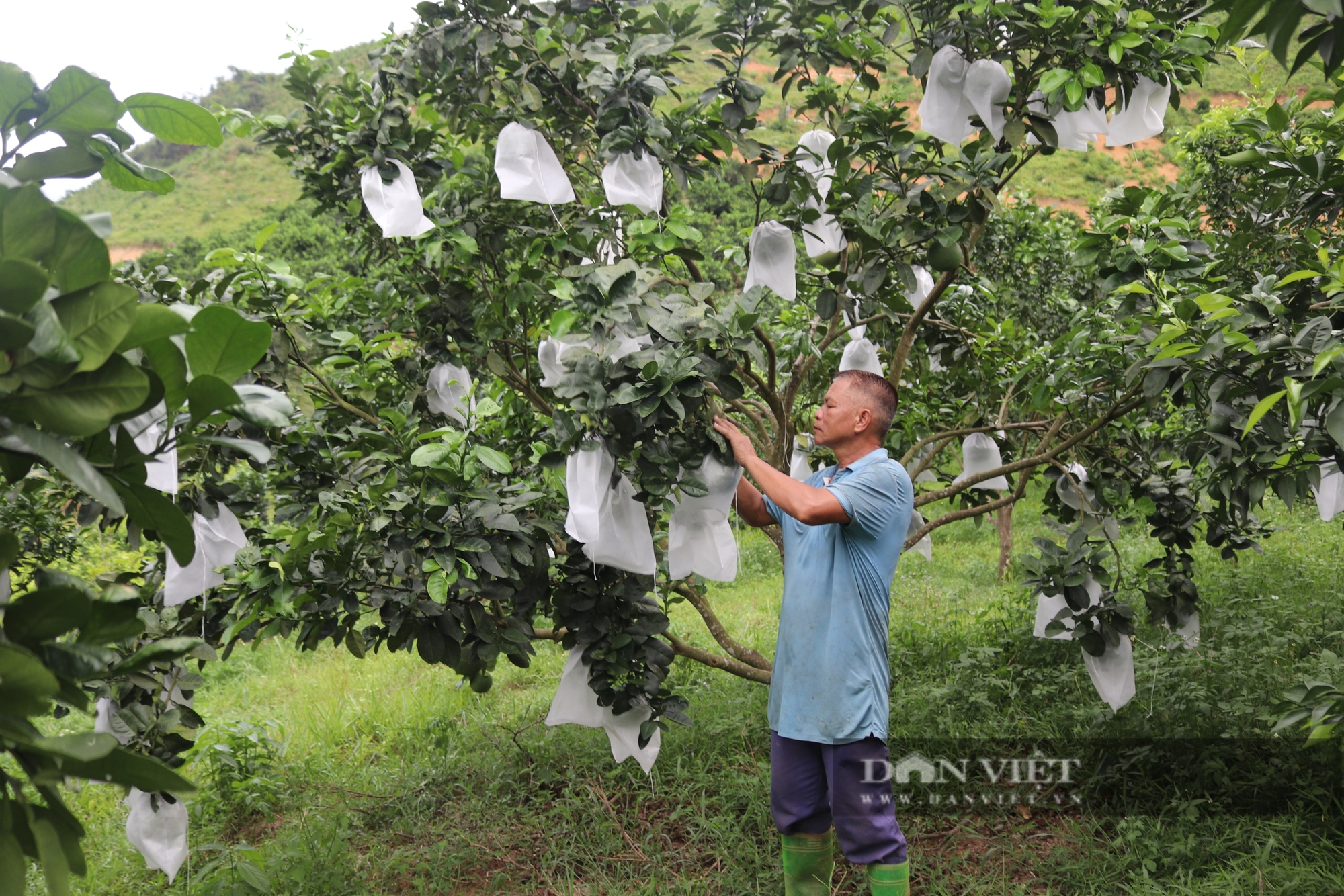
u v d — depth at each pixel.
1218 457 2.99
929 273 3.93
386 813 3.93
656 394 2.21
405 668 6.16
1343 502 2.85
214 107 3.39
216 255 2.81
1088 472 3.77
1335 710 1.83
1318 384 1.86
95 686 2.73
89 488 1.01
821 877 2.72
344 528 2.70
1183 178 5.31
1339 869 2.77
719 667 3.73
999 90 2.82
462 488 2.66
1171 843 3.01
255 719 4.74
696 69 16.89
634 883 3.19
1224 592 5.33
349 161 3.34
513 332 3.50
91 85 1.26
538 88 3.07
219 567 2.82
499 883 3.33
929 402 4.56
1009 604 5.78
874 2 3.08
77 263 1.02
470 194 3.26
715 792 3.77
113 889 3.47
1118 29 2.79
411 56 3.15
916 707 4.14
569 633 2.98
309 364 3.30
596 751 4.17
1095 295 5.13
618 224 3.13
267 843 3.69
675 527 2.64
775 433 3.95
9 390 0.99
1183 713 3.61
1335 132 2.75
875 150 3.06
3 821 1.04
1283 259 3.37
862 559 2.55
